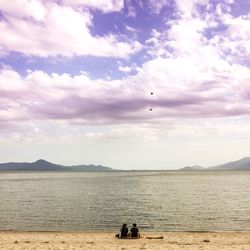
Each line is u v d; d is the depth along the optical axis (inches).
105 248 938.7
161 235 1300.4
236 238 1195.3
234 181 6653.5
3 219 1957.4
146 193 3782.0
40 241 1114.7
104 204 2716.5
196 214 2094.0
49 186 5383.9
